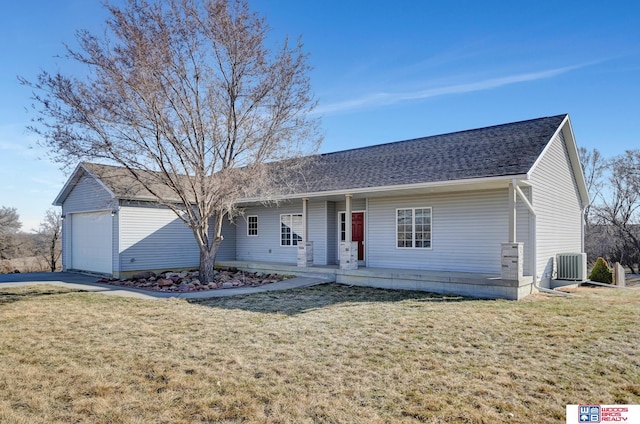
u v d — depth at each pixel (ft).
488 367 16.40
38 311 28.19
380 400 13.42
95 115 35.06
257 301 31.89
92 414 12.51
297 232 53.88
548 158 41.86
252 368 16.44
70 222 57.57
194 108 38.96
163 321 24.94
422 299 32.63
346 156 55.31
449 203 41.68
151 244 50.16
